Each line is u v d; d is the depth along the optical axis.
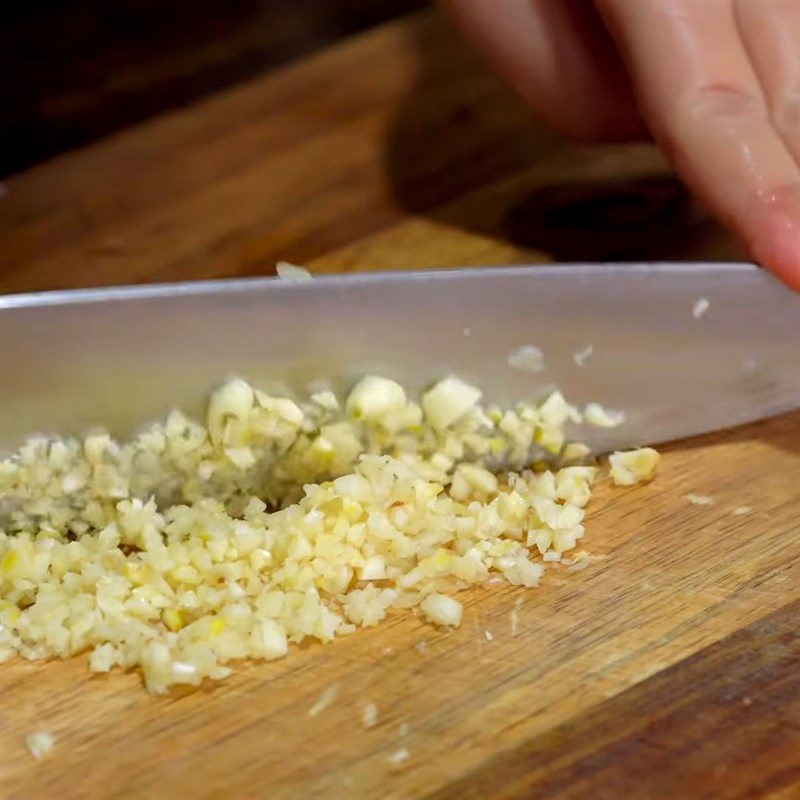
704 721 0.32
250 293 0.34
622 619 0.33
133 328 0.34
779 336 0.36
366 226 0.40
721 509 0.35
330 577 0.33
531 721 0.32
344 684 0.32
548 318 0.35
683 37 0.36
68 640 0.33
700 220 0.40
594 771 0.31
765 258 0.35
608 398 0.36
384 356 0.35
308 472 0.35
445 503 0.34
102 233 0.40
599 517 0.35
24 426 0.34
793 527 0.34
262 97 0.44
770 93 0.36
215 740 0.31
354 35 0.48
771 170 0.35
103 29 0.50
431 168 0.42
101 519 0.34
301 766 0.31
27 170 0.42
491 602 0.33
